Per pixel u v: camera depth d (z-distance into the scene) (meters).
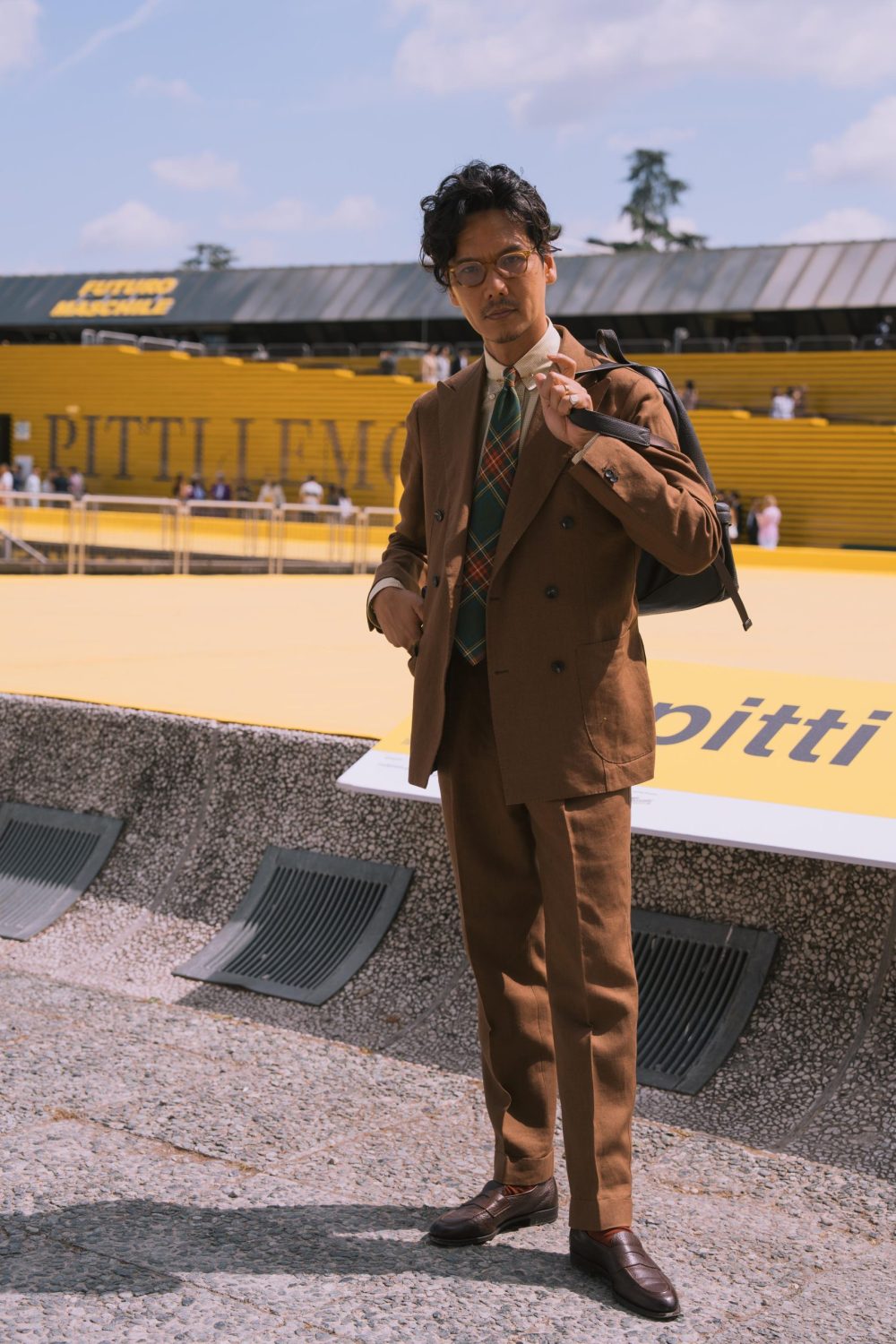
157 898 4.04
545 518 2.13
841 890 3.09
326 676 5.63
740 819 3.09
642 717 2.21
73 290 43.72
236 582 14.49
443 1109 2.88
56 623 8.30
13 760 4.53
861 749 3.28
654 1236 2.34
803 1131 2.80
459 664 2.24
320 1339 1.98
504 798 2.17
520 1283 2.16
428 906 3.64
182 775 4.18
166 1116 2.78
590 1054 2.16
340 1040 3.31
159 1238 2.27
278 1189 2.48
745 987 3.14
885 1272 2.24
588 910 2.16
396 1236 2.31
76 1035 3.23
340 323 39.59
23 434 38.09
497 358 2.18
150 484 36.31
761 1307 2.10
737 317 34.81
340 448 33.69
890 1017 2.97
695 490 2.07
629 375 2.15
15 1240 2.25
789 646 7.89
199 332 42.41
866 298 32.59
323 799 3.89
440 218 2.10
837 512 29.09
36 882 4.25
